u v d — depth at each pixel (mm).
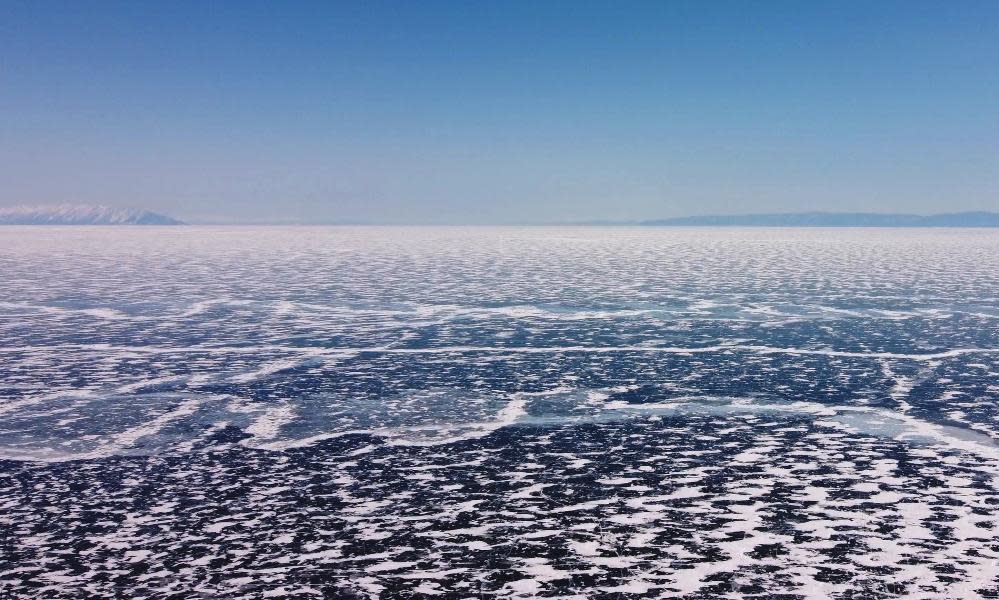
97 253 72125
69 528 9602
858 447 12680
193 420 14414
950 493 10617
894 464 11828
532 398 16000
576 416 14680
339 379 17734
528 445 12914
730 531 9445
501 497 10594
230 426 14047
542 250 81000
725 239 126938
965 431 13516
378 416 14711
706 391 16516
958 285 39000
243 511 10141
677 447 12750
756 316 27594
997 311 28750
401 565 8609
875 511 10016
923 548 8938
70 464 12000
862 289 37094
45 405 15406
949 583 8125
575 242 110125
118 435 13492
